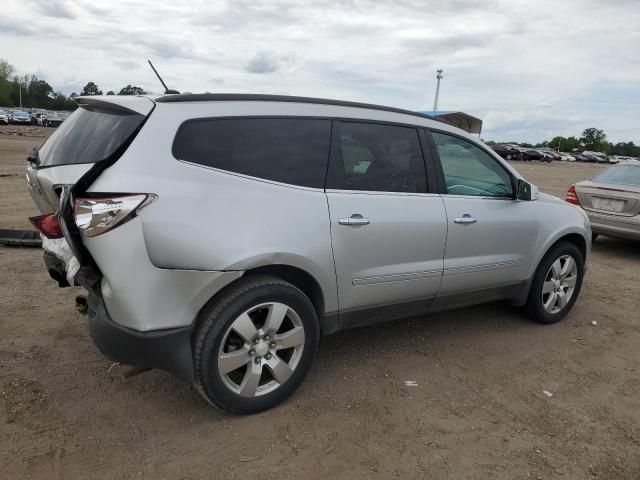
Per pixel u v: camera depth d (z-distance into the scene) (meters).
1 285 4.99
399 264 3.66
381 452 2.89
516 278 4.52
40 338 3.96
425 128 3.96
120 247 2.63
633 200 7.80
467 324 4.82
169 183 2.76
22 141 28.45
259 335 3.06
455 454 2.91
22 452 2.71
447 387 3.64
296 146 3.28
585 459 2.93
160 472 2.64
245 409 3.10
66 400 3.20
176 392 3.38
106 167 2.71
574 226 4.83
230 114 3.09
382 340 4.37
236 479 2.62
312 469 2.72
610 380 3.89
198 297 2.83
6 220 7.85
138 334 2.74
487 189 4.31
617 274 7.01
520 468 2.82
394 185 3.68
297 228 3.12
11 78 122.00
